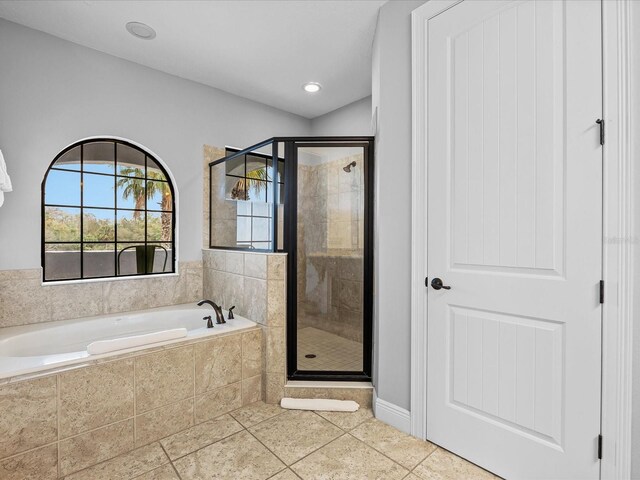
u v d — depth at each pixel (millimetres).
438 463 1644
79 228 2605
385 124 1997
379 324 2049
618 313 1219
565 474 1352
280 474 1567
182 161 2980
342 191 2488
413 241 1832
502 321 1529
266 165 2580
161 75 2855
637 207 1180
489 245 1561
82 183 2604
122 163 2803
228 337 2164
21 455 1477
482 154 1576
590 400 1287
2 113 2156
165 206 3012
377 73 2146
